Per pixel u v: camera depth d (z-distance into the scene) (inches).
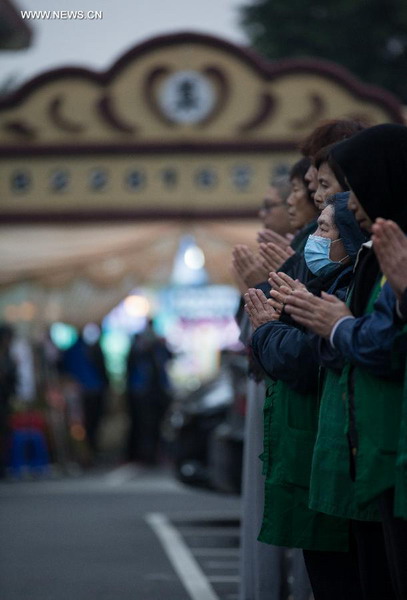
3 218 1747.0
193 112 1733.5
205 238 1724.9
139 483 1434.5
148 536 904.3
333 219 394.6
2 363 1488.7
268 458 402.0
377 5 2706.7
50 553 807.7
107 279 1742.1
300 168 478.6
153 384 1752.0
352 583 394.0
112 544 855.1
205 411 1008.2
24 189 1748.3
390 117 1710.1
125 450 1792.6
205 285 2367.1
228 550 841.5
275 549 514.6
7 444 1510.8
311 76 1720.0
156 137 1738.4
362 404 343.3
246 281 496.7
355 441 345.4
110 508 1104.8
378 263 354.0
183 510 1091.3
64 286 1743.4
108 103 1744.6
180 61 1737.2
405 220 343.3
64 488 1348.4
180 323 2367.1
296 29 2728.8
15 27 1723.7
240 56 1728.6
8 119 1748.3
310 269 398.6
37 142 1750.7
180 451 1014.4
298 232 476.7
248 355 502.0
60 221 1744.6
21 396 1546.5
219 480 918.4
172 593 663.1
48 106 1752.0
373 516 353.4
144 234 1724.9
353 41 2716.5
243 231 1712.6
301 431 395.5
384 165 342.6
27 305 1807.3
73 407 1699.1
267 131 1727.4
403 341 333.4
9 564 759.7
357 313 355.6
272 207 539.5
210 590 676.1
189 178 1732.3
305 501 394.3
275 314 411.5
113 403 1995.6
